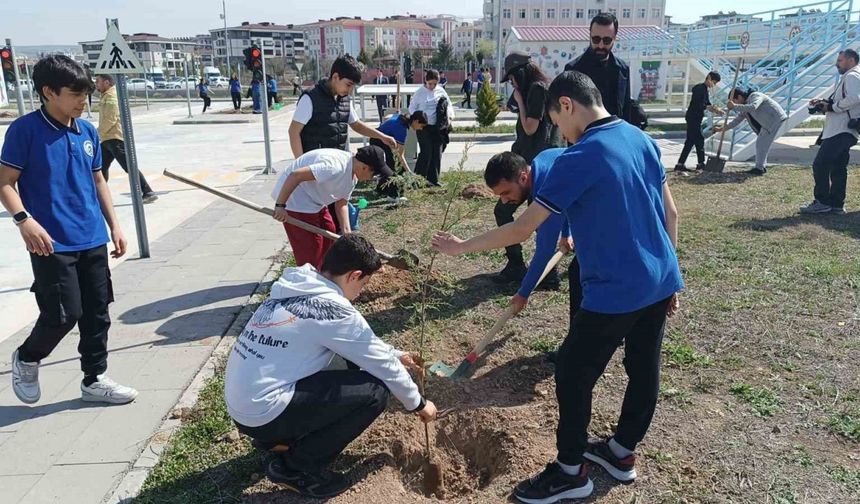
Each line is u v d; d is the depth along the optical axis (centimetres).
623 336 271
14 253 738
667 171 1195
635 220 255
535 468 308
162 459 326
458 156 1496
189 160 1513
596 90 267
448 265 633
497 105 2083
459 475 330
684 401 370
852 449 324
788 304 514
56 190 340
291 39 12200
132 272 638
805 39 1503
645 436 336
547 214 254
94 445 339
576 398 275
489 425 343
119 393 378
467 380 400
